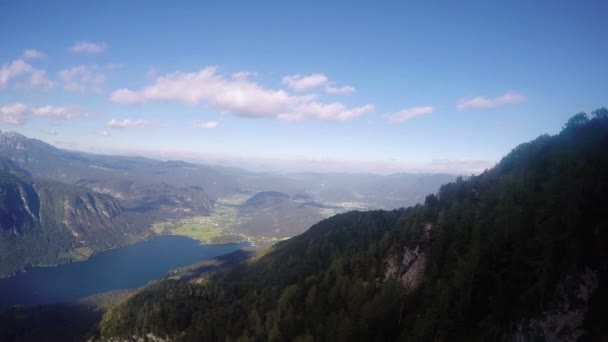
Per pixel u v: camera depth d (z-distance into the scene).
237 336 132.25
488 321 72.88
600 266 63.72
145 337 173.12
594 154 90.12
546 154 107.19
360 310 102.12
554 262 69.00
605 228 66.25
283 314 123.94
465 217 106.06
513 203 91.25
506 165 126.75
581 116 123.19
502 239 82.94
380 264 121.44
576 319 61.78
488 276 79.00
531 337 65.12
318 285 128.25
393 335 93.12
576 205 72.06
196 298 197.38
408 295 100.19
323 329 103.75
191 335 149.88
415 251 112.50
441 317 81.19
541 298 66.88
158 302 193.62
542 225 76.44
